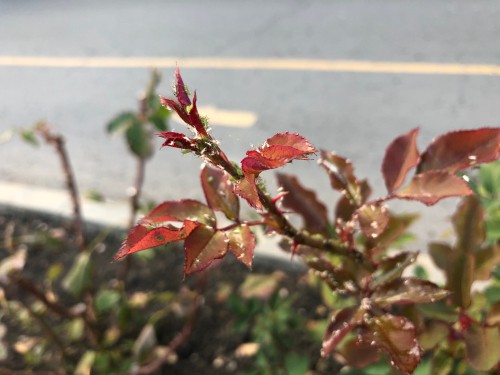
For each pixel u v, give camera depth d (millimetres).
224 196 181
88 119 890
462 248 215
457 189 177
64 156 417
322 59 933
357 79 855
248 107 831
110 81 1004
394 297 178
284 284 474
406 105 769
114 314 447
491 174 276
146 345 414
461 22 949
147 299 443
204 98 873
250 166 137
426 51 890
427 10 1014
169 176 701
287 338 370
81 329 425
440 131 703
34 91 1017
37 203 625
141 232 158
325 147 711
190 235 159
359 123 750
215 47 1041
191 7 1242
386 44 936
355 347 206
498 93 758
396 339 164
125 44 1130
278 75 908
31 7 1423
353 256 195
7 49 1216
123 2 1350
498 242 229
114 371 415
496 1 994
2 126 907
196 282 496
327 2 1133
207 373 420
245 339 441
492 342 193
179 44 1081
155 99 366
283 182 236
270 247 492
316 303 453
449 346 220
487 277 219
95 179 725
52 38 1229
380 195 605
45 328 397
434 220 542
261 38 1042
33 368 439
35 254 563
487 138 188
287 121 781
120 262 532
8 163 791
